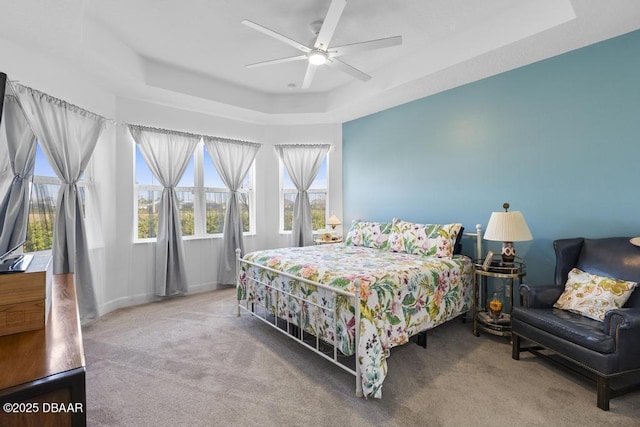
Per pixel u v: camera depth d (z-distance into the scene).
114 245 3.56
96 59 2.78
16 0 2.01
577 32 2.41
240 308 3.40
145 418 1.70
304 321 2.35
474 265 2.92
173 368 2.22
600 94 2.56
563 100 2.75
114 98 3.58
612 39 2.49
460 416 1.71
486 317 2.86
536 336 2.16
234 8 2.52
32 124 2.61
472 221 3.38
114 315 3.31
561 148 2.76
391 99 3.90
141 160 3.88
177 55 3.28
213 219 4.45
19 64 2.55
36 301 1.08
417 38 3.01
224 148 4.45
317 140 4.95
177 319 3.19
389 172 4.25
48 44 2.53
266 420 1.68
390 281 2.18
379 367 1.89
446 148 3.61
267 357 2.38
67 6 2.08
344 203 4.93
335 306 2.05
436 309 2.56
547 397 1.88
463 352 2.48
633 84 2.41
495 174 3.19
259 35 2.93
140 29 2.81
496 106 3.18
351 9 2.54
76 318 1.21
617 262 2.19
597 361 1.76
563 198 2.76
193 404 1.82
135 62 3.18
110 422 1.66
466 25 2.79
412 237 3.34
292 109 4.46
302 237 4.82
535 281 2.93
